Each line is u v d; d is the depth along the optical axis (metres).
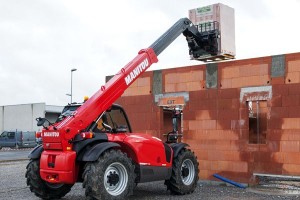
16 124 50.97
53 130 8.09
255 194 9.73
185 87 12.66
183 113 12.62
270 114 10.97
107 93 8.75
